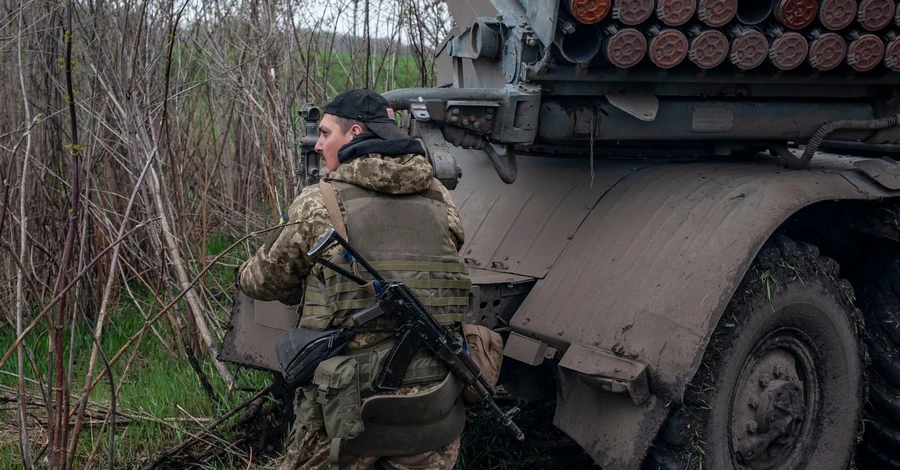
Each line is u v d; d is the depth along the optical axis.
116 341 4.85
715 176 3.27
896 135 3.57
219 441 3.84
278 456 3.81
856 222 3.46
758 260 3.03
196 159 5.47
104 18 4.38
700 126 3.32
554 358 3.12
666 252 2.99
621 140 3.52
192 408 4.13
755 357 3.07
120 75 4.22
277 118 4.92
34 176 4.88
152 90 4.71
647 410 2.79
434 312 2.50
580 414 2.98
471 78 3.75
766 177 3.22
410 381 2.45
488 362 2.73
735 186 3.15
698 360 2.73
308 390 2.48
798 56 3.09
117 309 5.14
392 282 2.40
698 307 2.79
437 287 2.51
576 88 3.19
